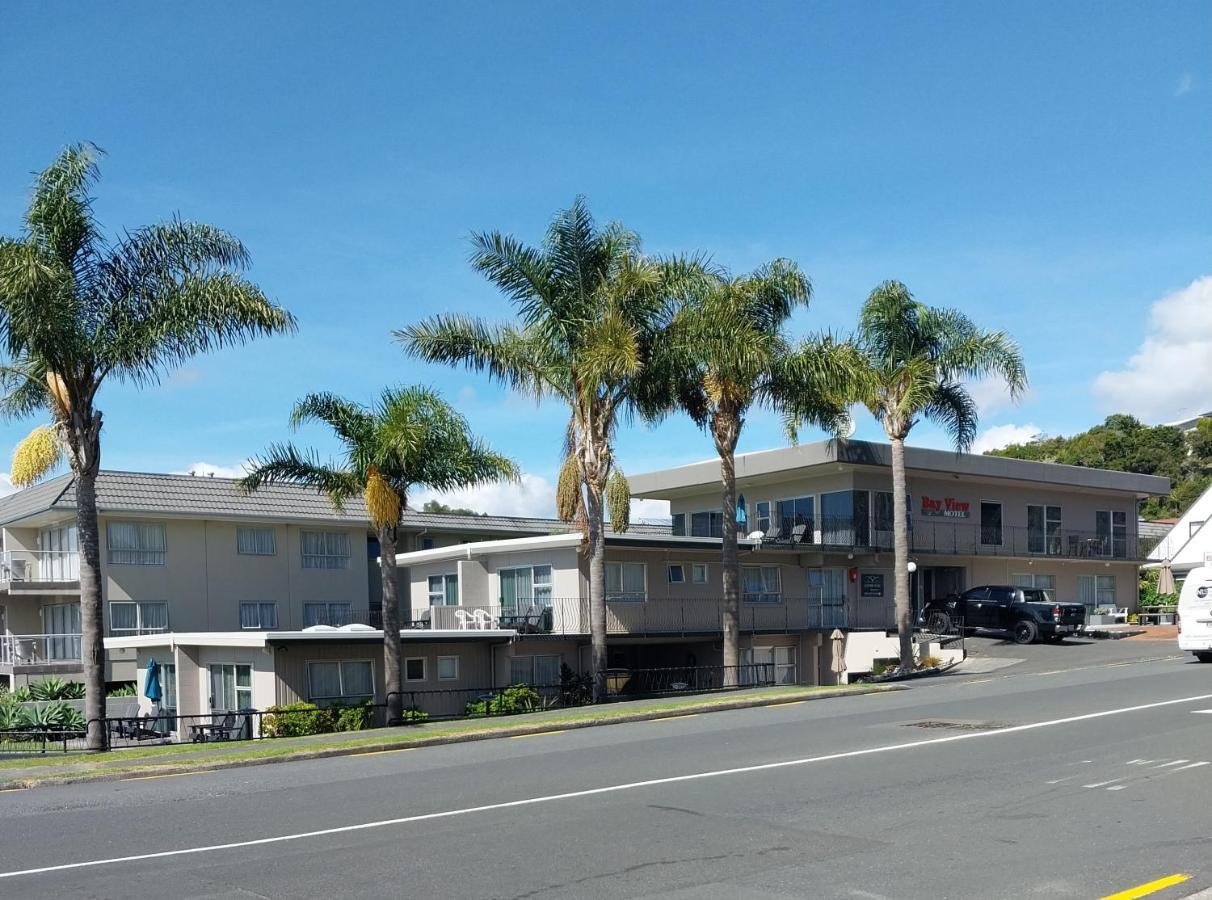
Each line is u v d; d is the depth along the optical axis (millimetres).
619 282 27922
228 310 22281
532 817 11094
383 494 26031
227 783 14578
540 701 28844
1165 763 13188
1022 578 49094
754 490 46688
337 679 29500
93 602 21797
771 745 15992
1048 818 10461
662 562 37312
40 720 33062
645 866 9023
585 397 28203
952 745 15258
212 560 43906
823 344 30922
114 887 8734
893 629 42062
